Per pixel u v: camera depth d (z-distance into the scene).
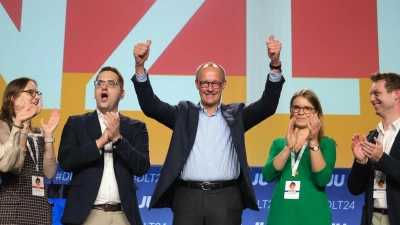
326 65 4.43
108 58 4.35
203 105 2.96
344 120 4.38
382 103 2.97
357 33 4.48
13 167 2.57
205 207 2.76
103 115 2.93
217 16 4.45
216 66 2.95
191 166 2.81
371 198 2.90
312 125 2.90
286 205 2.93
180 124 2.89
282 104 4.36
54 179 3.93
